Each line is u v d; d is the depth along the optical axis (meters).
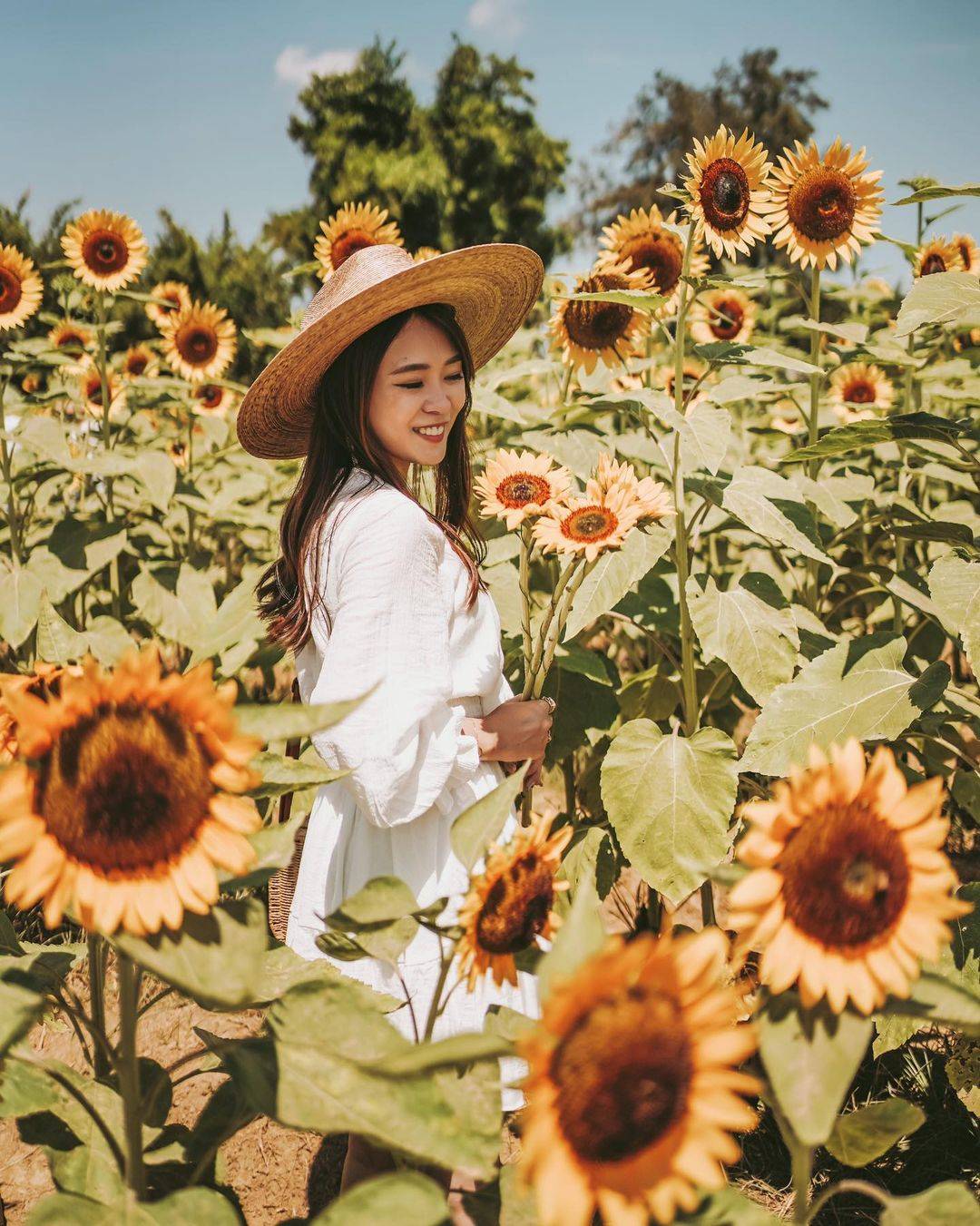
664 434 3.24
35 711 1.05
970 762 2.45
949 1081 2.24
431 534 1.87
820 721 2.28
